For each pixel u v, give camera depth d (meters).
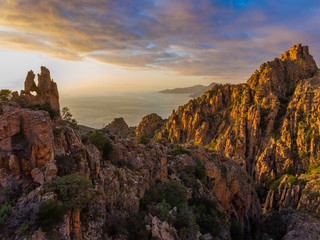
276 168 131.75
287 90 170.62
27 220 20.31
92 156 34.25
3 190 23.50
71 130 34.84
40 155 26.42
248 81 192.88
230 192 66.19
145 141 62.00
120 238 26.78
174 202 41.38
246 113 164.00
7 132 26.23
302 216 69.38
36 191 22.95
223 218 47.16
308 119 135.62
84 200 23.81
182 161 59.81
